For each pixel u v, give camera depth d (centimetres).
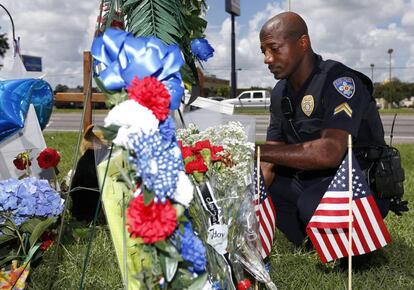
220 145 233
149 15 219
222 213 223
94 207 377
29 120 352
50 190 273
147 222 169
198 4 250
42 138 360
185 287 188
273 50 307
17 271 265
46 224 262
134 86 178
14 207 261
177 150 186
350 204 255
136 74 183
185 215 199
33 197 265
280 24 304
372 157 313
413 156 873
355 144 318
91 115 477
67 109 3189
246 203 232
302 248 358
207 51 247
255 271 238
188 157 217
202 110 287
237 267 237
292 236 354
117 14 230
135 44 191
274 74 312
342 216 267
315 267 326
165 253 181
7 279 264
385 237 274
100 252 336
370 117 320
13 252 270
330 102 303
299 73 314
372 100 322
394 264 335
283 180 346
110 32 193
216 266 217
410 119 2092
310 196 310
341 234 273
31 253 266
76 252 334
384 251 348
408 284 306
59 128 1659
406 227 409
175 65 189
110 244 347
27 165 340
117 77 186
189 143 242
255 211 246
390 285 305
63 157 746
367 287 297
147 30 218
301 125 320
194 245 186
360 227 271
